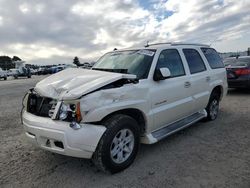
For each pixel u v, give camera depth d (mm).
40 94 3799
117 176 3641
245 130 5656
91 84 3572
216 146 4727
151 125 4316
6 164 4133
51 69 57000
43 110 3742
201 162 4035
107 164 3533
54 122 3457
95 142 3410
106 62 5188
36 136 3639
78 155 3385
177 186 3322
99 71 4352
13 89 18078
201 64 6000
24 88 18734
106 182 3482
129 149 3877
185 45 5730
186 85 5152
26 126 3795
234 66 10578
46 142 3572
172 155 4332
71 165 4039
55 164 4090
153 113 4297
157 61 4590
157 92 4371
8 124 6758
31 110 3977
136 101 3939
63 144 3355
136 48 5199
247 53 24922
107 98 3543
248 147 4648
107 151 3496
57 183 3492
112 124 3545
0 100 11648
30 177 3680
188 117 5551
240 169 3762
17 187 3414
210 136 5301
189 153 4410
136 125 3945
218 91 6730
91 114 3359
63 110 3434
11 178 3660
